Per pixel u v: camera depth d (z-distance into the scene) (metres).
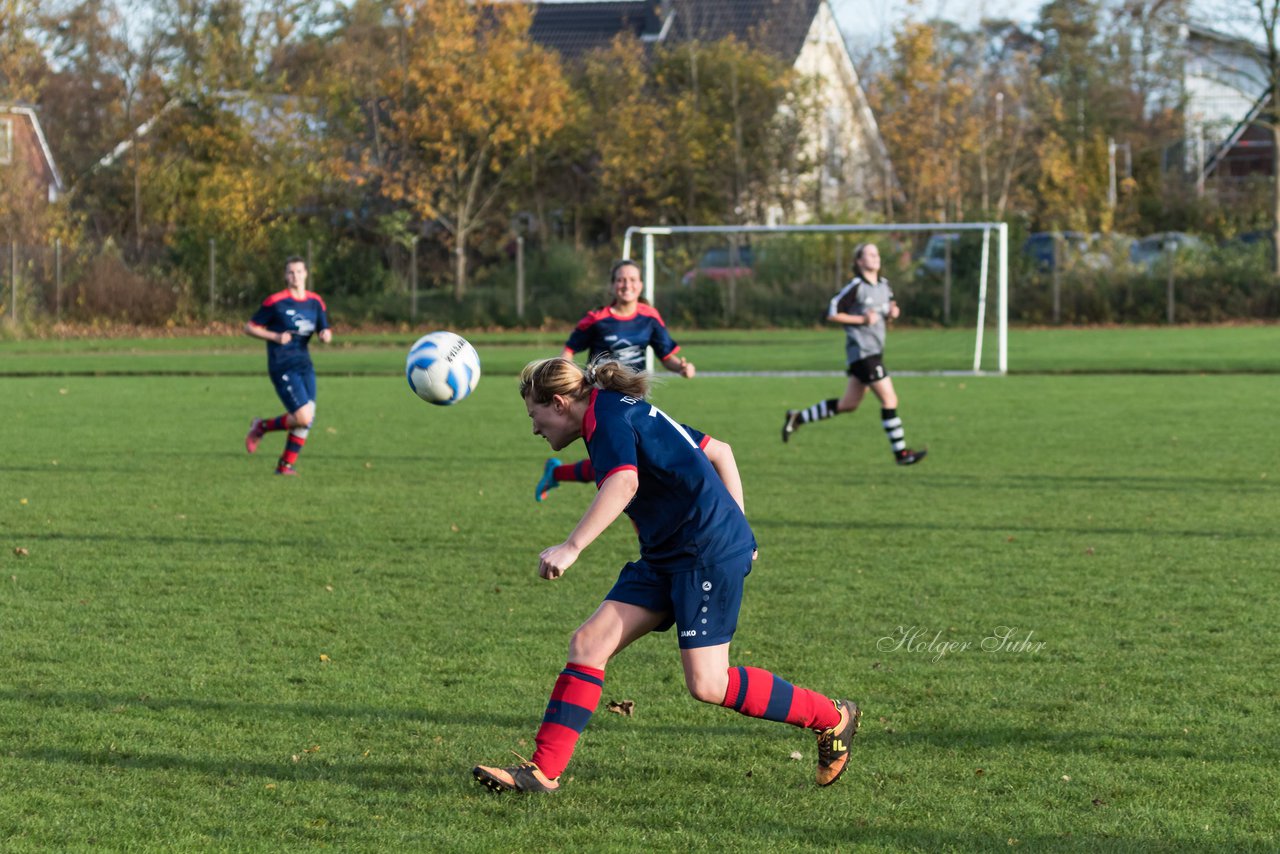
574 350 39.47
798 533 33.47
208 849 14.80
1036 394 70.88
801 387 79.94
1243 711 19.58
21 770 17.25
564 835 15.27
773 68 156.12
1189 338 109.44
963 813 15.90
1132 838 15.09
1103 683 20.95
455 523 35.25
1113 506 37.03
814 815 15.89
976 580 28.14
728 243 117.56
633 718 19.52
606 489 15.19
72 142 177.50
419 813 15.92
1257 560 29.92
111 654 22.69
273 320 43.41
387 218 139.50
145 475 43.66
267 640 23.64
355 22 161.25
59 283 125.06
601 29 192.25
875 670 21.73
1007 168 161.75
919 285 112.69
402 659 22.48
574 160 160.75
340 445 51.72
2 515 36.19
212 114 152.00
